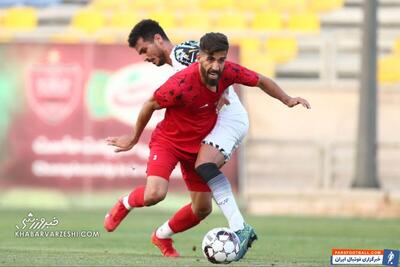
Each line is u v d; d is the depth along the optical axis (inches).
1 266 1021.8
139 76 2664.9
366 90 2640.3
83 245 1579.7
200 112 1156.5
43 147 2650.1
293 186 3029.0
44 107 2659.9
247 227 1103.6
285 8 3270.2
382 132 3088.1
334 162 3038.9
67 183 2645.2
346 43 3211.1
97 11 3233.3
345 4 3284.9
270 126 3073.3
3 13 3233.3
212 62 1083.9
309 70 3193.9
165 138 1182.3
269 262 1164.5
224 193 1121.4
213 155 1167.0
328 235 1915.6
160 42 1246.3
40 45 2672.2
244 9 3262.8
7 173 2642.7
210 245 1070.4
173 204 2618.1
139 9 3245.6
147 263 1076.5
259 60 3201.3
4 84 2662.4
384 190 2667.3
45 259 1113.4
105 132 2652.6
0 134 2650.1
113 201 2630.4
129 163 2630.4
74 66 2669.8
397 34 3260.3
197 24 3223.4
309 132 3078.2
